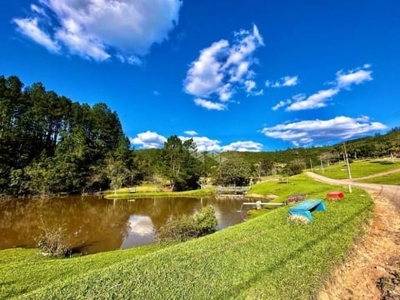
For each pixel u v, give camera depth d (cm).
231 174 7800
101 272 975
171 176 7594
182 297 799
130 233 2841
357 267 1156
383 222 1809
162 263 1049
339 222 1627
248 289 861
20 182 5903
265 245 1247
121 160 8319
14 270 1319
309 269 1009
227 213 3875
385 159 9106
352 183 4638
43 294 802
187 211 4278
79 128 8219
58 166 6594
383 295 956
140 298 784
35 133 7456
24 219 3506
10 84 7344
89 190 6925
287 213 1900
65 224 3259
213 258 1094
